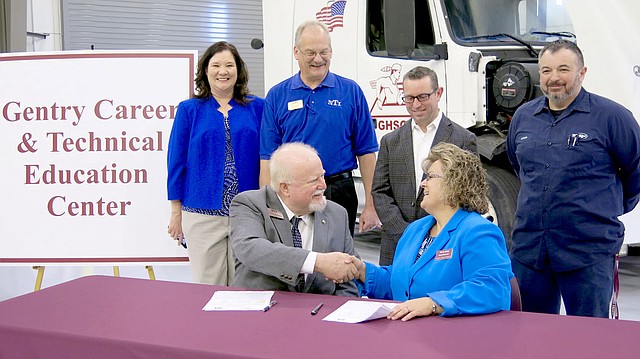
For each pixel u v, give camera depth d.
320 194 2.71
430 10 5.18
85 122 4.02
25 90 4.06
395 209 3.47
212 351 1.95
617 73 4.57
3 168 4.08
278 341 2.02
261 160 3.65
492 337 2.03
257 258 2.60
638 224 4.61
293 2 5.92
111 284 2.79
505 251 2.44
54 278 6.01
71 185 4.04
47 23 9.20
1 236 4.08
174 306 2.44
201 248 3.60
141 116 4.00
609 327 2.12
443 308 2.23
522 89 4.71
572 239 3.09
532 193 3.16
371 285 2.73
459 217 2.50
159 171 4.02
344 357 1.88
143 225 4.03
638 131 3.04
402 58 5.26
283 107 3.62
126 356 2.07
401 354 1.89
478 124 5.01
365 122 3.71
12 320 2.31
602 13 4.59
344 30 5.59
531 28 5.07
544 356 1.86
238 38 10.21
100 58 4.01
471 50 4.98
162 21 9.77
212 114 3.60
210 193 3.56
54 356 2.19
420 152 3.46
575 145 3.06
